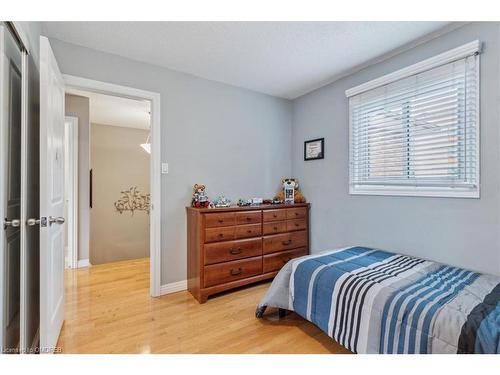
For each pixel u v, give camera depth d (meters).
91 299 2.43
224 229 2.49
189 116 2.73
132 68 2.40
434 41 2.06
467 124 1.89
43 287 1.38
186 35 2.03
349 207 2.78
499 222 1.74
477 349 1.10
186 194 2.71
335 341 1.77
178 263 2.65
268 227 2.80
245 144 3.15
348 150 2.78
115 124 5.11
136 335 1.82
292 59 2.43
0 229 1.16
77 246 3.44
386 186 2.45
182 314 2.14
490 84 1.77
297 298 1.93
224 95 2.98
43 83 1.41
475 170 1.85
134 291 2.62
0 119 1.16
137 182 5.51
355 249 2.39
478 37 1.82
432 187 2.11
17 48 1.43
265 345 1.72
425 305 1.31
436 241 2.07
